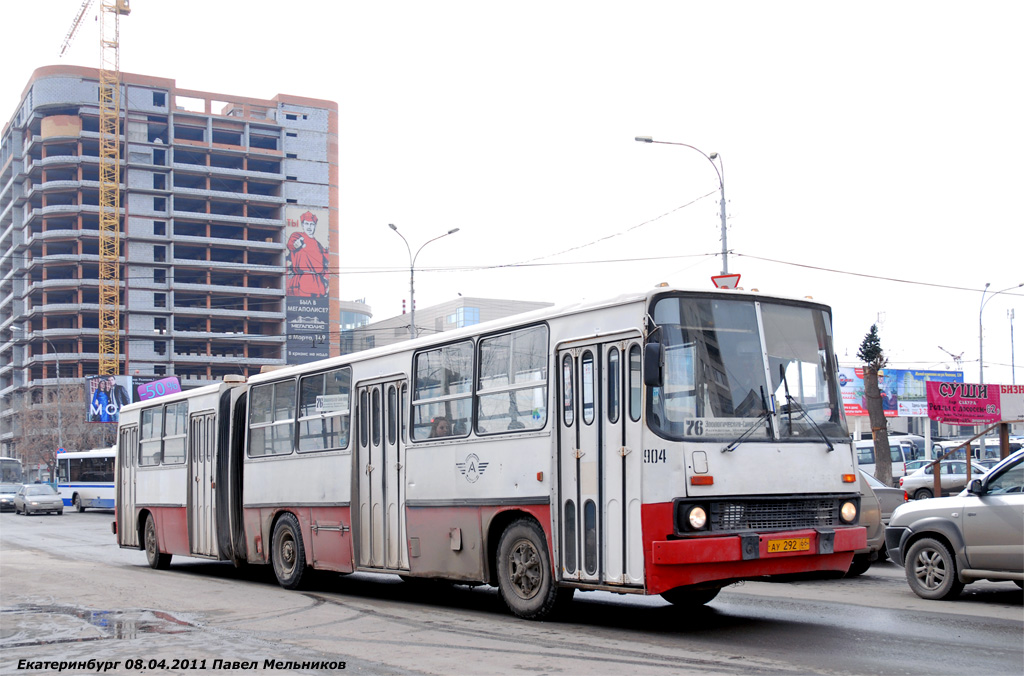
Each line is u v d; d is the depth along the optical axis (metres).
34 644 9.56
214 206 113.94
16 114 118.25
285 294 114.50
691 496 8.92
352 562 13.31
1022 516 11.11
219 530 16.80
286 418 15.29
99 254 106.31
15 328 115.56
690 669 7.88
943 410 24.91
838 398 10.22
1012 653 8.48
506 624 10.45
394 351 12.94
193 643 9.52
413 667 8.20
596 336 9.81
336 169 119.69
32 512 49.25
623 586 9.21
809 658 8.30
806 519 9.62
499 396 11.03
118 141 108.00
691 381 9.31
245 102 116.38
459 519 11.44
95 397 77.44
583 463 9.82
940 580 12.01
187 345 111.69
